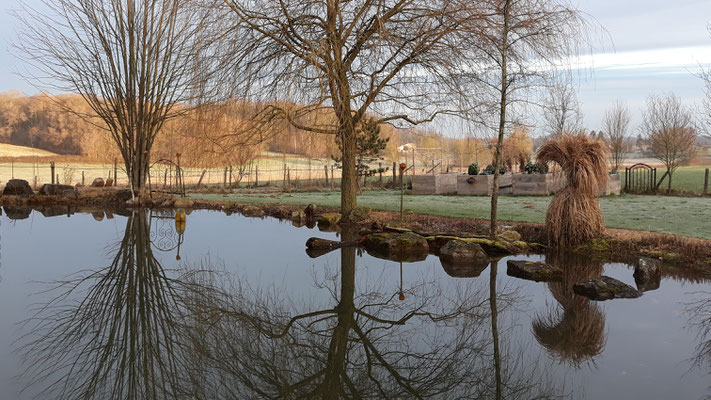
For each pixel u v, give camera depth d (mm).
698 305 5496
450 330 5086
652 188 20500
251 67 10375
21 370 4086
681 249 7641
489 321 5281
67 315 5598
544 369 3975
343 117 9922
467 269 7629
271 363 4355
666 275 6828
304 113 9812
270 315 5625
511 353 4363
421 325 5270
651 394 3457
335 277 7230
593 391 3525
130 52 18125
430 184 20109
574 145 8625
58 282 7086
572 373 3869
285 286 6742
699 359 4059
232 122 10219
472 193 19672
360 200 16984
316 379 4043
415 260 8344
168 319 5504
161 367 4227
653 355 4168
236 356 4504
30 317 5512
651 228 9398
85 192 19734
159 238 10695
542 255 8258
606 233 8773
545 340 4648
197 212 15734
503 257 8344
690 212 12297
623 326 4914
